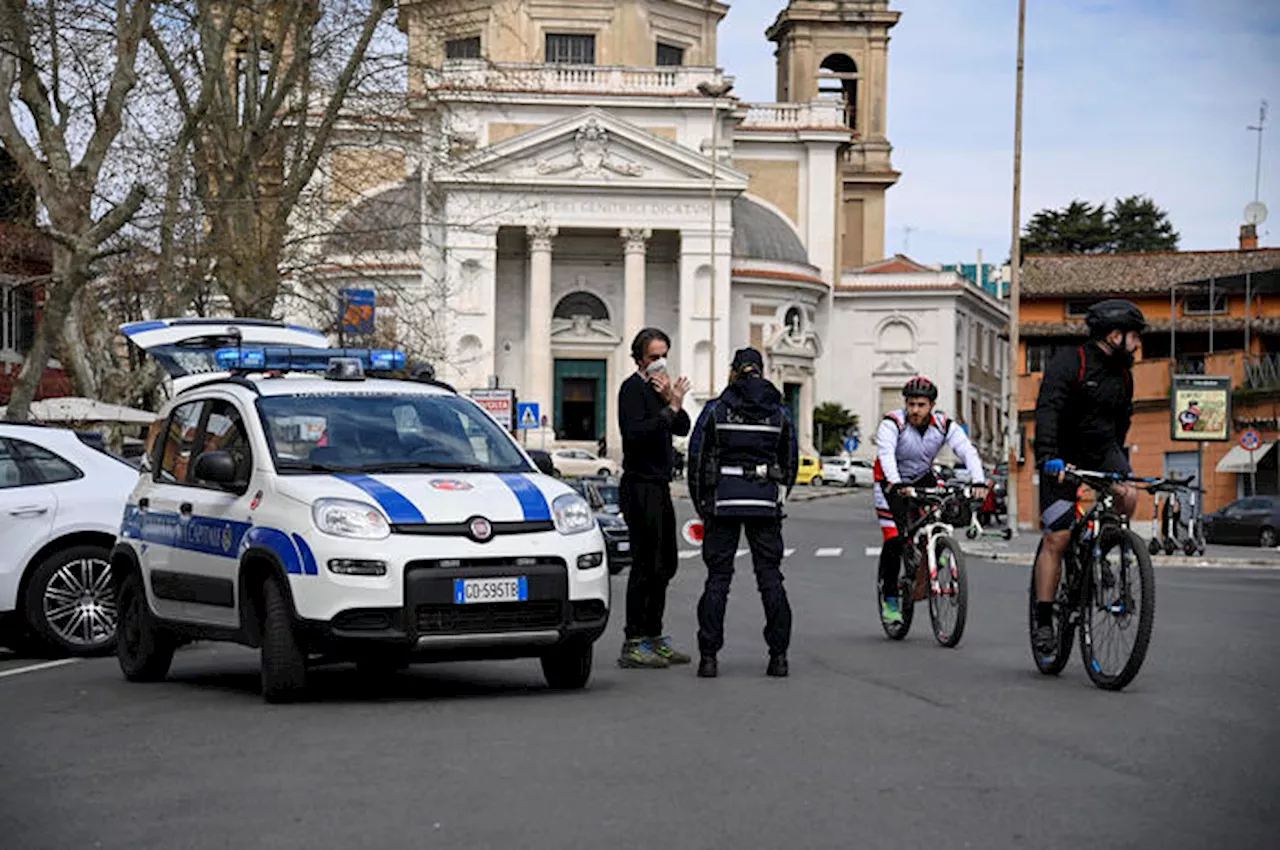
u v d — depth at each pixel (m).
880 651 13.12
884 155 101.62
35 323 40.50
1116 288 70.12
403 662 10.12
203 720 9.50
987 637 14.40
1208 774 7.31
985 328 105.69
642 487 12.03
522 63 85.06
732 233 89.00
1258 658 12.20
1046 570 11.02
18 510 14.55
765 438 11.24
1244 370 53.25
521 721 9.12
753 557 11.34
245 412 11.12
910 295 95.56
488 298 82.94
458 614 9.87
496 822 6.43
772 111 95.00
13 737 9.08
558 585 10.05
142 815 6.75
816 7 100.62
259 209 33.50
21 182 30.12
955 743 8.19
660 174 83.75
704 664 11.28
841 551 37.22
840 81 102.12
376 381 11.64
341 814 6.64
